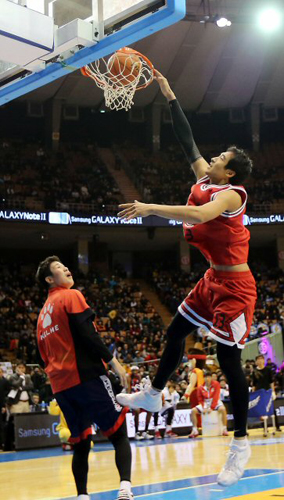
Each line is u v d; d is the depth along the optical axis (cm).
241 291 307
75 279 2598
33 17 369
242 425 302
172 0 340
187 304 322
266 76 2988
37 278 438
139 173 3031
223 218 303
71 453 1010
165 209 278
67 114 3130
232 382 302
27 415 1158
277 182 3061
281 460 729
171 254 3131
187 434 1359
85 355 403
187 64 2823
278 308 2461
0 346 2067
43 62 403
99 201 2755
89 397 397
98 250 2898
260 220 2767
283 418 1471
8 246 2830
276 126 3306
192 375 1273
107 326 2308
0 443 1153
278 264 2884
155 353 2028
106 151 3203
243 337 305
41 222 2458
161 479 607
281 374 1648
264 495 471
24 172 2831
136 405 330
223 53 2784
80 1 386
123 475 385
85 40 371
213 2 2411
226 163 316
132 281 2958
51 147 3020
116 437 402
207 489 523
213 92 3095
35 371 1428
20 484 629
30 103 3056
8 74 428
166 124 3272
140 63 392
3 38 360
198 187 323
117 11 365
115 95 413
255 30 2608
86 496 409
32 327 2181
